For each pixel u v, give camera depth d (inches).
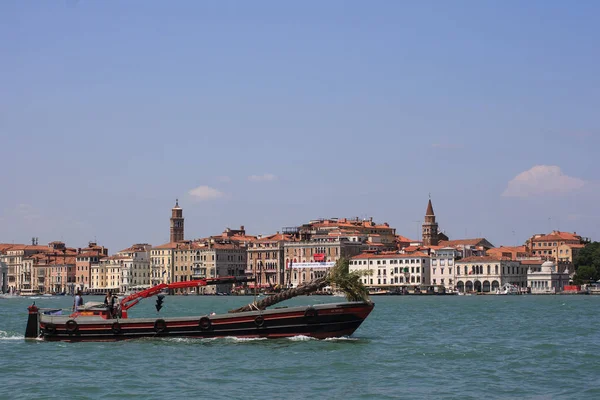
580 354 3722.9
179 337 3882.9
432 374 3090.6
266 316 3868.1
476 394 2706.7
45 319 3988.7
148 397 2630.4
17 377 2992.1
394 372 3122.5
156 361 3329.2
